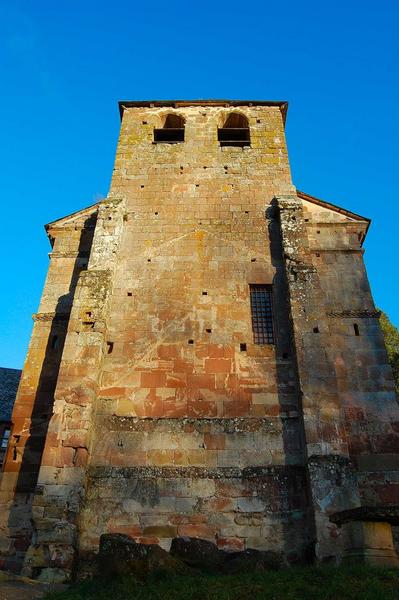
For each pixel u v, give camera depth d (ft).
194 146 80.59
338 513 37.96
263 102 86.38
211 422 54.85
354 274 67.97
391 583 31.07
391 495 52.80
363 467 54.34
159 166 77.92
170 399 56.59
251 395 56.70
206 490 50.78
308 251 65.26
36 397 60.80
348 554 35.65
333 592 30.45
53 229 74.49
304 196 75.51
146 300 63.77
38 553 45.06
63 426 51.98
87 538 48.19
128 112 86.28
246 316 62.59
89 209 76.07
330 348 57.16
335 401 53.47
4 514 53.83
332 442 50.83
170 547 45.96
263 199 73.56
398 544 48.49
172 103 86.43
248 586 32.76
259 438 53.78
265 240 68.90
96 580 36.50
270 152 79.82
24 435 58.44
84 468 50.16
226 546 47.96
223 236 69.36
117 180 76.33
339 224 72.59
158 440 53.83
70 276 69.77
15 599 35.24
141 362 59.00
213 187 75.00
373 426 56.75
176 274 65.92
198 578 35.27
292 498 50.24
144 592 32.58
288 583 32.78
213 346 60.18
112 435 54.08
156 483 51.16
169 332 61.21
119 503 50.11
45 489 48.37
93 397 54.29
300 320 59.21
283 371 58.34
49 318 66.08
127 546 37.68
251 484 51.08
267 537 48.39
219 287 64.80
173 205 73.00
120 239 68.74
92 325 58.80
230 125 87.86
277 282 65.16
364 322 63.72
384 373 59.98
